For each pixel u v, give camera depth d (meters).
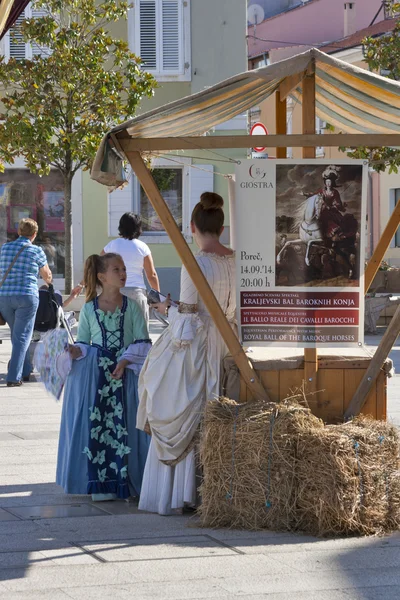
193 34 25.30
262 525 5.99
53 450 8.52
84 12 20.77
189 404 6.36
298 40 42.44
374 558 5.42
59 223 25.41
